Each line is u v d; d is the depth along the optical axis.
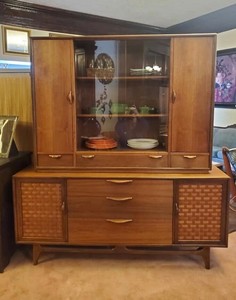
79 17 3.50
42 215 2.22
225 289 1.95
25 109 2.60
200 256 2.36
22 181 2.18
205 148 2.22
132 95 2.46
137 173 2.24
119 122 2.49
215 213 2.17
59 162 2.28
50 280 2.06
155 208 2.18
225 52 5.27
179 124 2.20
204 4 3.14
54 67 2.18
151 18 3.64
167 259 2.35
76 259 2.35
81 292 1.92
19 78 2.56
